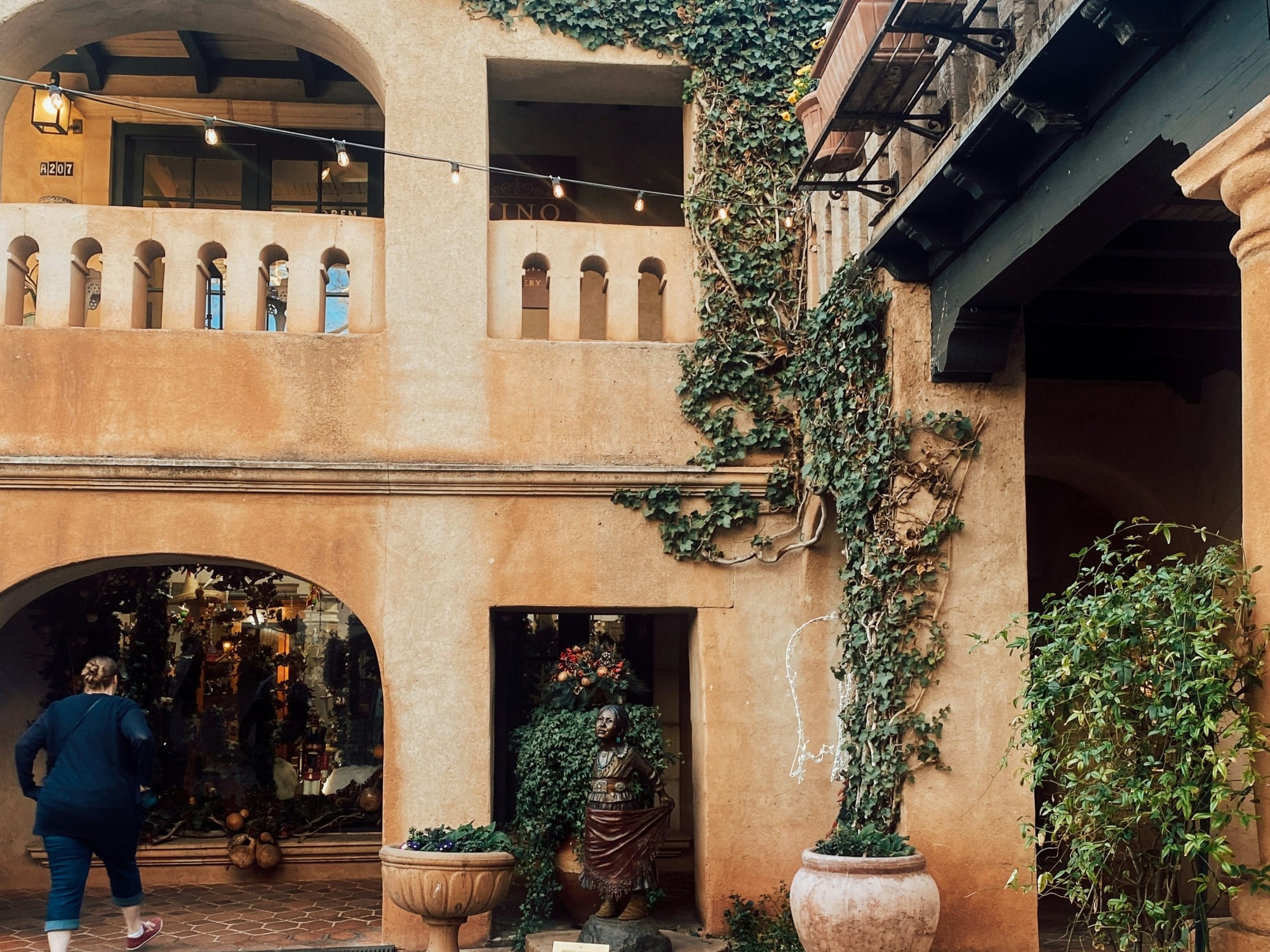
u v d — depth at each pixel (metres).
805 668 7.88
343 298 10.66
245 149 10.85
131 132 10.72
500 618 10.25
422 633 7.66
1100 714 4.25
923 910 5.92
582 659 7.84
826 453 7.48
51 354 7.66
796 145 8.41
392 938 7.32
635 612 8.02
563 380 8.00
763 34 8.52
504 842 6.81
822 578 7.97
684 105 8.66
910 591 6.84
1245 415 3.96
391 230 8.03
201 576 9.95
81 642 9.63
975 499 6.89
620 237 8.33
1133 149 4.59
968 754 6.79
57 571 7.61
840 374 7.37
